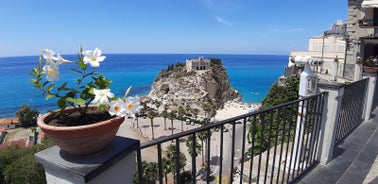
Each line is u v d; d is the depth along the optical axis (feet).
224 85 224.94
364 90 16.17
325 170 10.22
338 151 11.96
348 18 44.88
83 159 3.29
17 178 44.75
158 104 177.68
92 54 3.84
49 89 3.59
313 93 10.24
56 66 3.54
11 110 182.70
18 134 122.01
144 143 4.31
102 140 3.39
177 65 246.27
